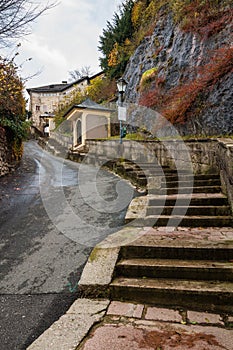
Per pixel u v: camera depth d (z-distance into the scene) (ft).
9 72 20.51
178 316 6.47
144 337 5.68
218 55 21.70
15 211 15.81
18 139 33.63
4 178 26.02
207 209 11.75
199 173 17.49
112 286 7.44
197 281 7.54
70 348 5.44
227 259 8.39
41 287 8.21
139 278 7.95
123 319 6.39
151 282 7.54
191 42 28.02
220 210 11.66
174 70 29.60
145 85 35.27
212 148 15.96
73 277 8.70
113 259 8.57
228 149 11.82
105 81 63.82
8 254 10.47
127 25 56.44
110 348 5.39
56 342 5.64
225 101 18.90
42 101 119.65
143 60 40.93
